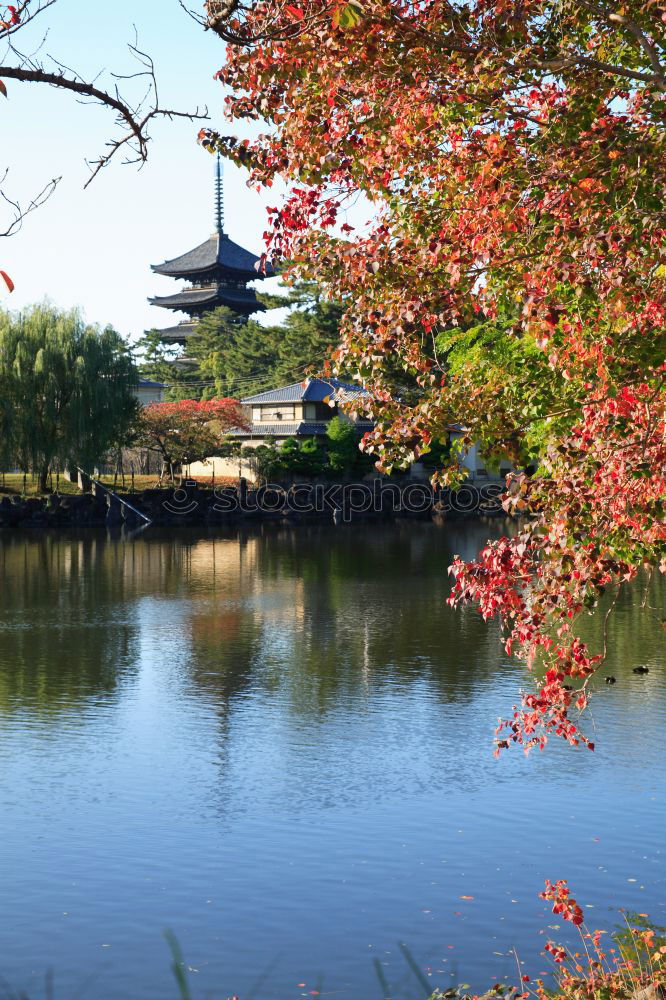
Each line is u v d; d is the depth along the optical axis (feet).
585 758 67.15
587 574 33.65
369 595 154.92
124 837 53.93
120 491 304.30
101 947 41.16
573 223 29.86
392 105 32.04
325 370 36.45
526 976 37.81
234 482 327.47
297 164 32.60
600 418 30.78
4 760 68.28
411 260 33.71
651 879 47.42
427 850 51.60
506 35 30.58
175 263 566.36
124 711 82.17
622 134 29.73
